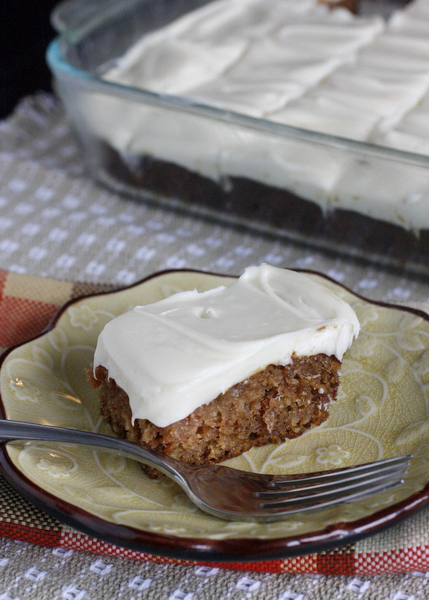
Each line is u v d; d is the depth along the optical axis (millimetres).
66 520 464
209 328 519
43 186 736
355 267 669
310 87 729
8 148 792
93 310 574
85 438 499
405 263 655
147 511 480
